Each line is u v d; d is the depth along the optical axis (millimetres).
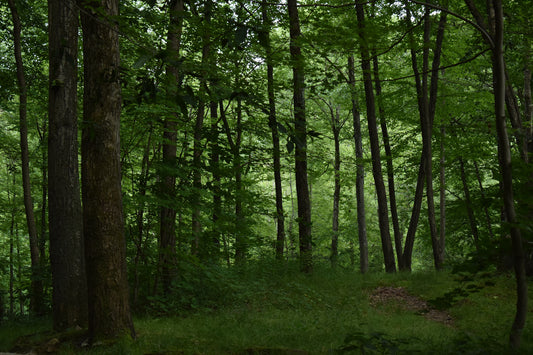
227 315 9070
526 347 5570
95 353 6008
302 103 13180
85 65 6742
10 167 19547
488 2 6449
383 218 15680
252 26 3951
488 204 5320
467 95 15727
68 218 8438
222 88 4859
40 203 22000
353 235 27094
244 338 6871
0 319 11086
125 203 9617
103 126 6645
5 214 21000
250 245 13586
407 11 14133
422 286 12203
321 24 8781
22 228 21109
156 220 11695
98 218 6605
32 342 7047
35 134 19672
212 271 10711
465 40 15008
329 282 13000
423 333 7672
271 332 7418
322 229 28188
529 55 12031
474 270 5152
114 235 6695
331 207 29891
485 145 16484
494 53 5113
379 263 27312
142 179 10414
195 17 8016
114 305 6637
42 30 14719
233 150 12320
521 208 5039
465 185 21406
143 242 11180
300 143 4141
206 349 6211
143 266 10602
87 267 6672
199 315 9297
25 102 13836
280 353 6016
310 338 6977
